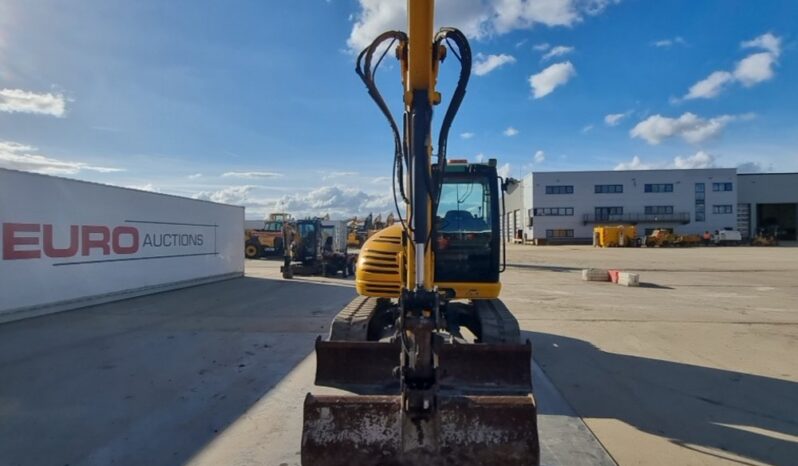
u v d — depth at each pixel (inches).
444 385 162.1
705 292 520.4
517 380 162.2
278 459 140.0
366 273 227.9
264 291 521.3
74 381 207.2
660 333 311.3
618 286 579.2
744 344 283.0
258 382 207.3
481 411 116.4
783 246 1929.1
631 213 2426.2
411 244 131.7
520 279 665.6
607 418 172.9
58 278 382.3
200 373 219.3
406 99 127.6
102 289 428.5
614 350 268.4
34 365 230.5
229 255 654.5
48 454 142.0
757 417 174.2
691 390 203.2
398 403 117.8
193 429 159.8
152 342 277.9
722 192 2389.3
